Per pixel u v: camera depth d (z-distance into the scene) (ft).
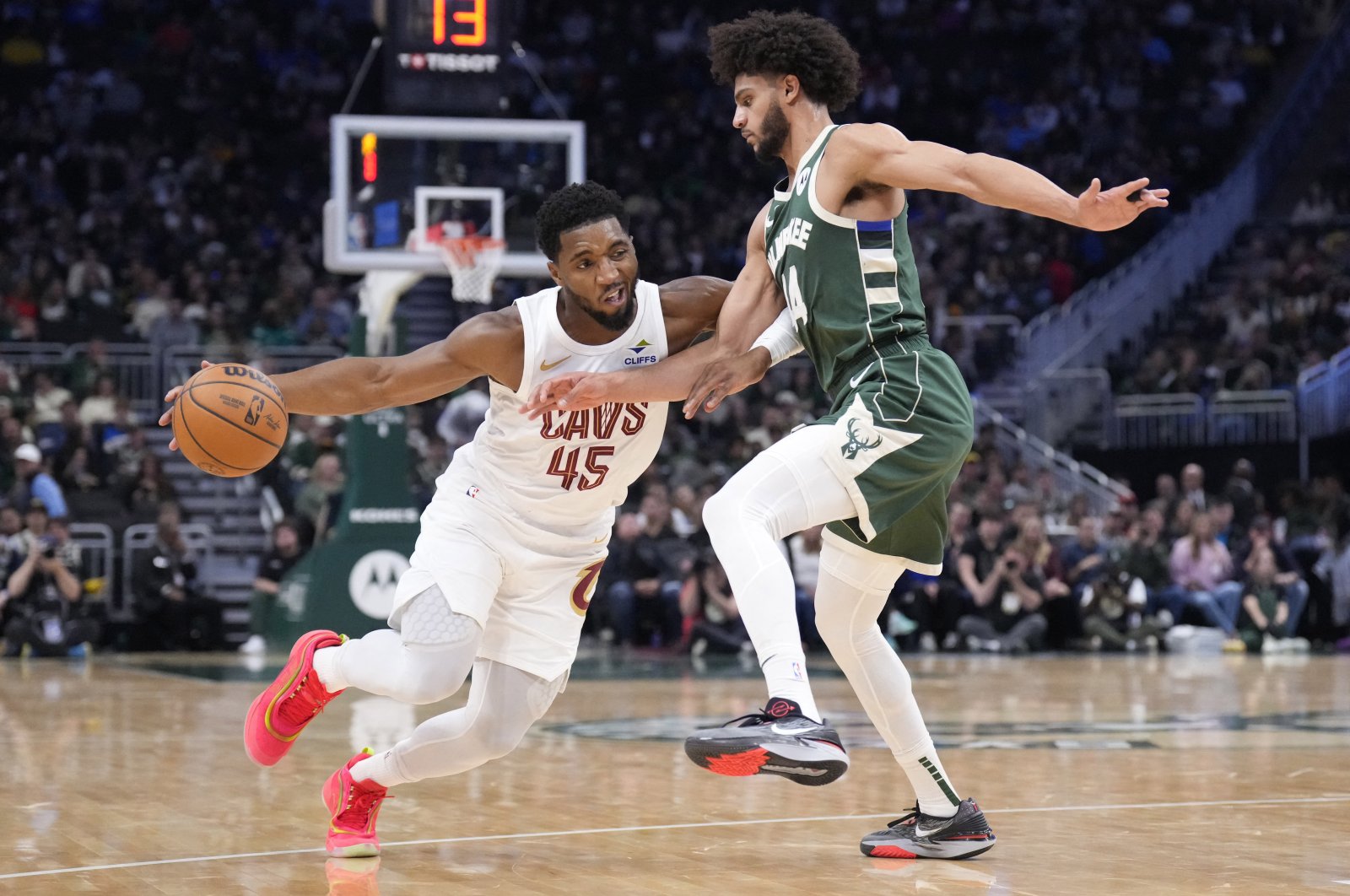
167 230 64.59
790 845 12.77
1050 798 15.51
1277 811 14.64
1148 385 61.41
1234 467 56.95
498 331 11.69
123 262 62.90
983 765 18.28
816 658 41.16
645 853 12.31
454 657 11.59
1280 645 45.65
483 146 38.01
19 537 41.22
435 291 63.98
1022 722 23.79
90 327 56.29
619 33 79.71
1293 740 21.18
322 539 42.57
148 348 53.88
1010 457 58.29
